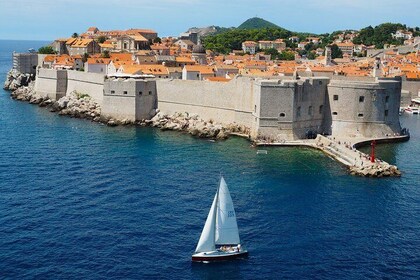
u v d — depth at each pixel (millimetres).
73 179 86438
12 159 98938
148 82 144750
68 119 148375
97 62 187625
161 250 60281
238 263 57656
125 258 58188
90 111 152125
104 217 69688
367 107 122750
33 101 179625
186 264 57250
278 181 87375
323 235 64938
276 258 58875
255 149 112312
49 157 101125
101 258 58062
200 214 71438
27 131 128125
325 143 113938
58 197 77250
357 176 91000
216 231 59188
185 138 123562
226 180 87625
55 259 57625
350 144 112812
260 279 54562
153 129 135875
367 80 135250
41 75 181375
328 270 56375
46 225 66625
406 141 123625
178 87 143000
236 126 130500
